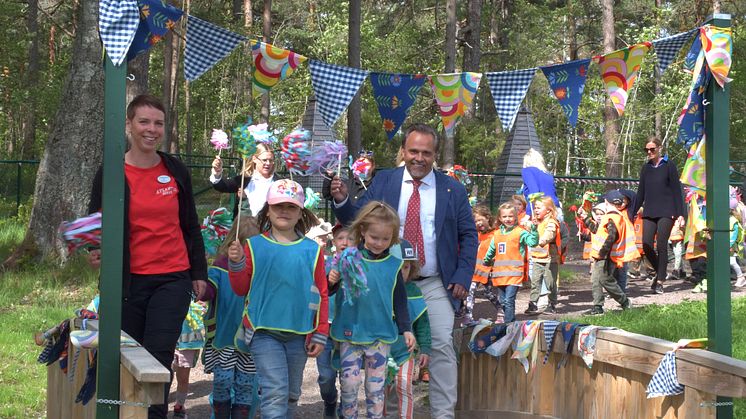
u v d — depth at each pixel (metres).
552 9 40.66
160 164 4.86
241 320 5.45
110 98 4.18
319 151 5.58
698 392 4.80
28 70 34.66
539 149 26.34
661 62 5.72
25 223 20.05
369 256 5.24
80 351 4.93
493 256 9.92
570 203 24.14
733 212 14.47
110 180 4.16
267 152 7.61
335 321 5.28
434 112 31.11
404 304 5.31
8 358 8.12
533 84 35.34
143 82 14.13
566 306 12.42
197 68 5.18
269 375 4.79
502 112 5.85
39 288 11.99
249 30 32.50
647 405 5.27
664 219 12.72
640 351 5.28
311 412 6.84
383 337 5.22
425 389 7.34
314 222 5.21
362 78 5.66
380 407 5.23
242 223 5.59
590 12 39.91
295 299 4.85
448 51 23.05
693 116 5.46
